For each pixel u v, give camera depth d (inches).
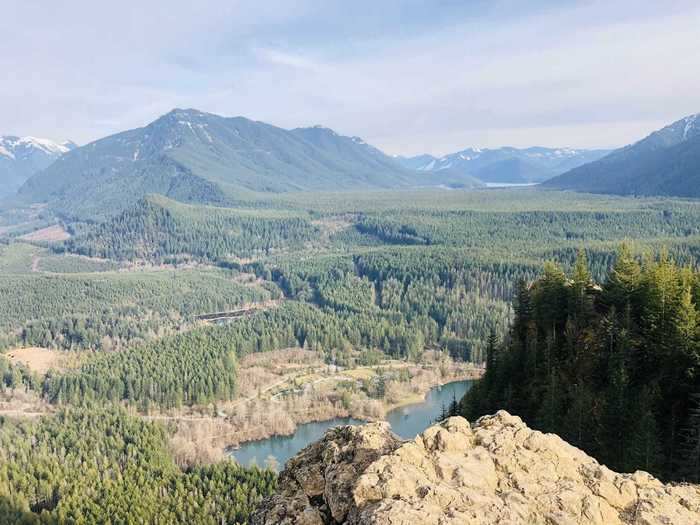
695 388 2711.6
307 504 1087.0
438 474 1033.5
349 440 1200.2
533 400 3265.3
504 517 917.8
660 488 1062.4
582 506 986.7
